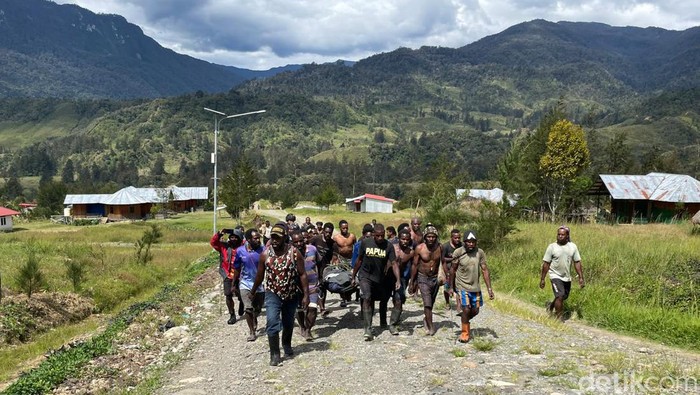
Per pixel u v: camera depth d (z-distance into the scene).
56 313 15.33
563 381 6.27
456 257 8.51
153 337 10.75
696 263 14.23
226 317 11.85
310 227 11.27
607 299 12.10
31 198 158.38
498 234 19.22
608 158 60.97
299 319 8.92
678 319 10.46
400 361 7.36
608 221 36.44
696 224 22.12
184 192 108.88
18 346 12.48
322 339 8.92
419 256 9.02
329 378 6.74
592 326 10.97
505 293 14.44
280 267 7.53
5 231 57.56
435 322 10.16
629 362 7.25
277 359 7.52
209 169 193.62
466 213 24.08
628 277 13.57
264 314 11.77
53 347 11.89
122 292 18.86
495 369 6.86
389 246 8.70
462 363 7.16
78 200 89.44
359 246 9.12
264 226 19.86
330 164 192.75
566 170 36.22
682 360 7.99
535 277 15.08
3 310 13.80
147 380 7.44
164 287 18.55
